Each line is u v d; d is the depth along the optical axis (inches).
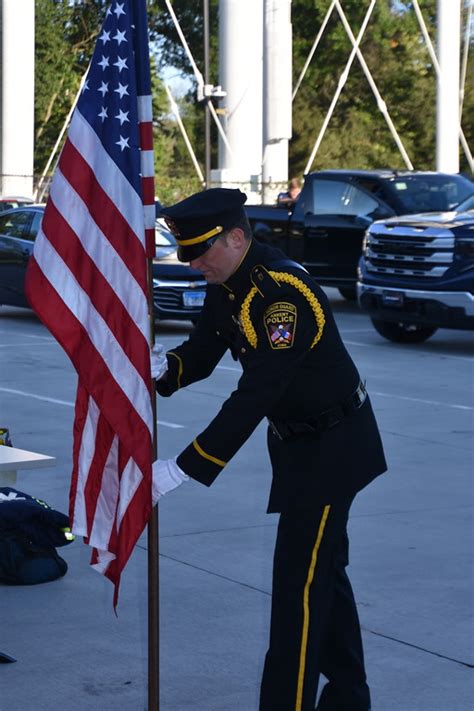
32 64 1705.2
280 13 1353.3
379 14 2588.6
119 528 164.7
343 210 791.1
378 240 633.0
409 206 765.3
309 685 167.2
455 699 197.3
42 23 2390.5
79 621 231.8
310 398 165.0
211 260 161.3
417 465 364.5
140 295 165.2
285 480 168.7
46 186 1750.7
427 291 607.5
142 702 195.3
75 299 164.1
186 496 324.8
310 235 803.4
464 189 776.9
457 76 1481.3
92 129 165.8
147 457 163.0
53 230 164.2
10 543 254.4
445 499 324.5
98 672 207.3
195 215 158.9
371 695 198.2
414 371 560.4
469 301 597.0
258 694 199.0
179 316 676.7
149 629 168.6
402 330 665.0
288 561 167.8
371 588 251.0
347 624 178.1
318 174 807.1
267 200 1309.1
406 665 211.0
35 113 2421.3
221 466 160.4
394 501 321.7
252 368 159.6
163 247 709.9
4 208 1232.8
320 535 167.0
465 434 412.2
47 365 573.9
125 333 165.2
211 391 498.3
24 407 459.2
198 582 254.2
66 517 260.8
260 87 1568.7
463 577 258.5
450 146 1477.6
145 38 167.5
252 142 1571.1
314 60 2618.1
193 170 2736.2
